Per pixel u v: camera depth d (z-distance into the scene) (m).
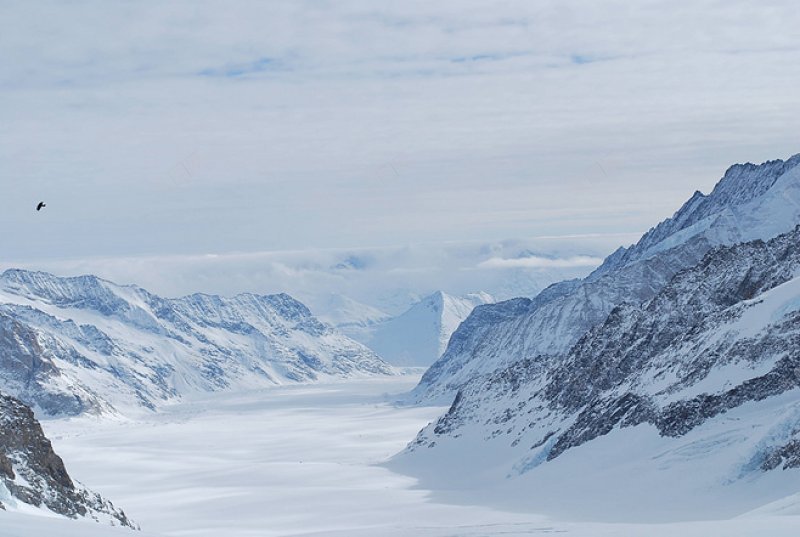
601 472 187.62
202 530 193.00
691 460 169.88
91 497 122.31
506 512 176.38
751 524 80.06
